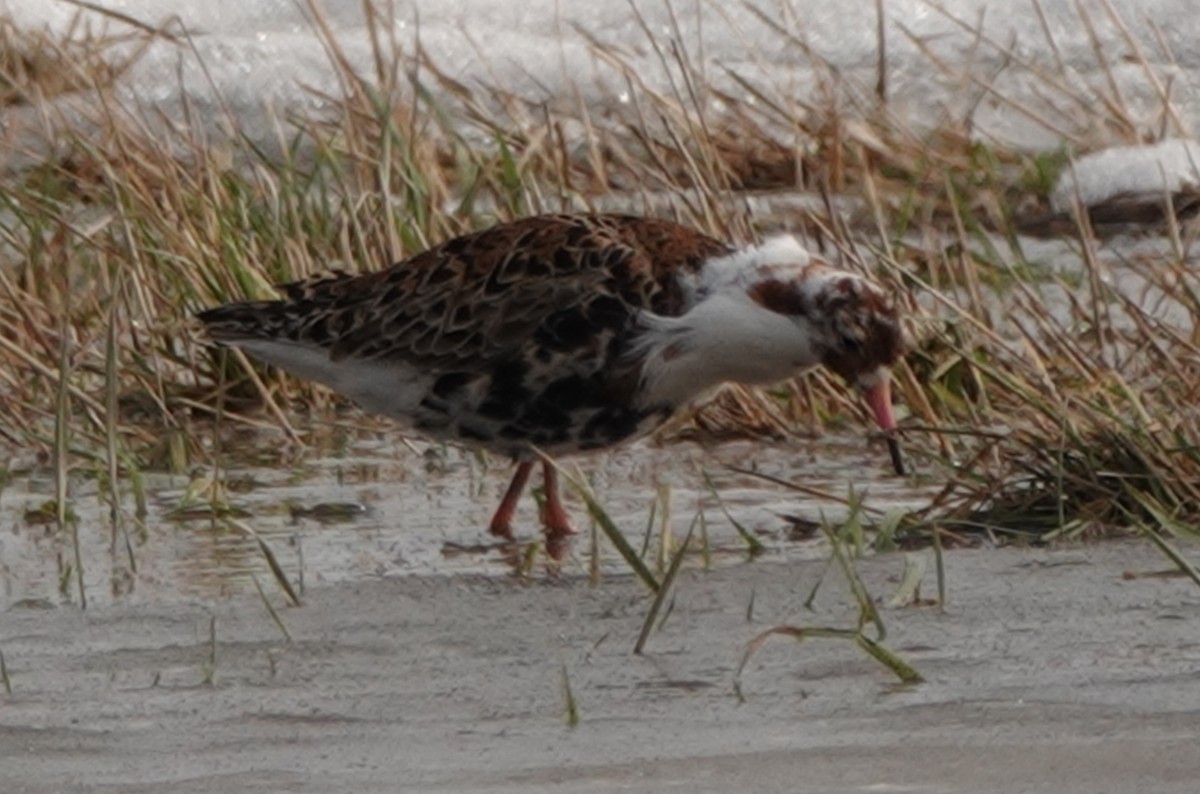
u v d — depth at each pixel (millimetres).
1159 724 7902
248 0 21656
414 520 11578
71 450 12602
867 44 21078
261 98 19891
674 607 9734
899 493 11836
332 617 9688
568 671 8828
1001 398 12875
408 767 7703
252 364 13906
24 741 8078
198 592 10156
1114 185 17531
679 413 12656
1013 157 18219
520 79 20328
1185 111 19672
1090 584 9812
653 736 7973
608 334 11430
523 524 11523
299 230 14766
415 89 16703
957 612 9453
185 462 12609
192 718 8336
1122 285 15594
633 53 20516
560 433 11578
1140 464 11055
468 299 11578
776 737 7906
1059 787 7297
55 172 16812
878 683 8523
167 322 14172
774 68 20484
